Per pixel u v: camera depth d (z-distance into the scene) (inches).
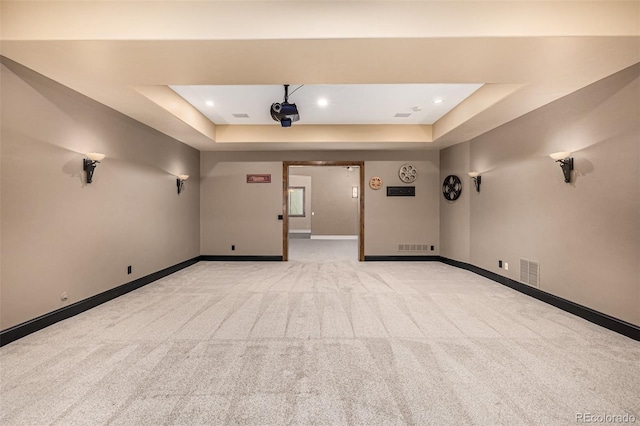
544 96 142.3
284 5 93.7
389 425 67.3
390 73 117.2
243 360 95.2
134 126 178.1
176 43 95.6
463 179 237.6
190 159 254.8
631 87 111.9
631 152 112.0
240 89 165.8
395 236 276.1
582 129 133.0
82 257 139.9
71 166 133.8
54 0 93.0
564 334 114.7
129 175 173.8
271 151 276.5
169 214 219.8
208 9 93.4
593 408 72.8
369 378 85.5
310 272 225.6
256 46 97.9
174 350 101.5
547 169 153.5
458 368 90.8
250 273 221.8
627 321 113.8
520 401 75.4
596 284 126.3
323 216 525.0
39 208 118.8
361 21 93.4
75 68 112.5
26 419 68.3
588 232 130.2
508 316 133.9
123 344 105.8
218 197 277.1
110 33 93.1
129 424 67.2
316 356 98.0
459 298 160.6
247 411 71.7
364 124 236.5
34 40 93.2
